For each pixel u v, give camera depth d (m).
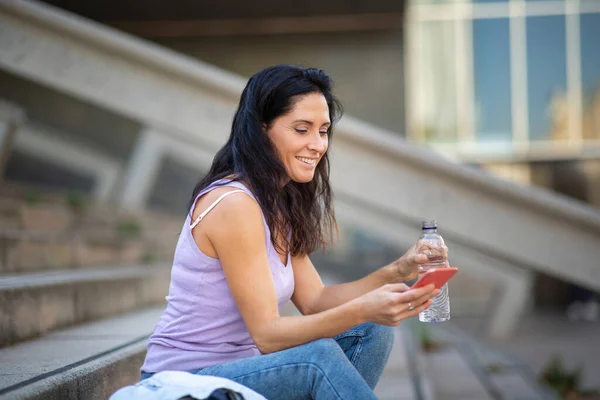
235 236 2.51
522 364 7.89
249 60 15.55
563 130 16.22
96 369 2.94
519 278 10.91
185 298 2.63
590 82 16.16
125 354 3.29
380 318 2.41
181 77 6.09
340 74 15.57
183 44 15.49
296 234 2.92
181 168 15.79
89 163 12.23
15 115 7.31
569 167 16.11
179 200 15.78
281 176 2.71
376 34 15.51
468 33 16.34
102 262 6.32
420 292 2.39
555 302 15.98
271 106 2.67
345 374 2.36
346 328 2.45
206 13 14.59
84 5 13.91
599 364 8.59
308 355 2.40
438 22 16.36
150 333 3.89
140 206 11.16
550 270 6.17
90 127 15.71
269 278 2.54
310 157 2.71
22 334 3.61
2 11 6.04
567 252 6.16
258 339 2.50
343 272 15.57
